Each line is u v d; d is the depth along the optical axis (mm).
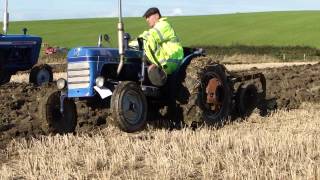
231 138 7980
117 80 8945
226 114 9852
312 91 14438
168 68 9117
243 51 44469
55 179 6246
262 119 10328
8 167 7043
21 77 22016
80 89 8555
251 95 10664
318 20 57750
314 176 6043
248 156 6914
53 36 54656
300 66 24359
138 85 8703
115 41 47906
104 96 8406
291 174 6137
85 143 8078
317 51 43406
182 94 9242
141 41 9109
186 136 8250
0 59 16219
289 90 14734
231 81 10156
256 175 6098
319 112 11211
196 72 9227
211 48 46344
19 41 16625
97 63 8492
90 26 61750
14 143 8570
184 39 52312
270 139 7781
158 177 6242
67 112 9148
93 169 6770
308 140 7668
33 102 12141
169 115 9523
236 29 56125
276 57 40781
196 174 6449
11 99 12914
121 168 6785
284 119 10344
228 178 6176
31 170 6750
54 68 28547
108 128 9508
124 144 7938
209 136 8250
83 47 8609
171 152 7250
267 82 16625
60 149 7766
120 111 8273
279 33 52312
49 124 8844
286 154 7059
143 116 8648
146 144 7848
